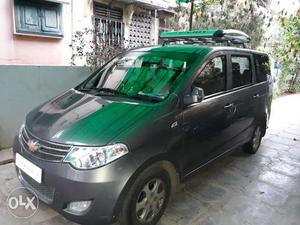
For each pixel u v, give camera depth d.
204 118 2.91
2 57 5.24
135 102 2.63
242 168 3.96
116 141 2.13
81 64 6.11
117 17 7.25
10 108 4.02
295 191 3.38
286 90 12.30
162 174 2.45
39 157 2.23
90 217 2.10
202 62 2.95
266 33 9.84
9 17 5.19
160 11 8.45
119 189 2.08
